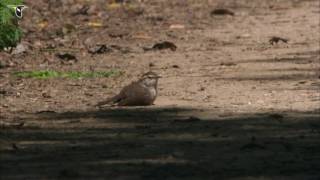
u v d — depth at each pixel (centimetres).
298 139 1270
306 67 2145
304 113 1506
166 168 1063
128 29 2972
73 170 1047
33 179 1002
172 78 1977
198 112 1528
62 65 2202
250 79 1950
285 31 2956
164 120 1445
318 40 2725
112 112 1538
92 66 2183
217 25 3114
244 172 1043
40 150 1190
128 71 2097
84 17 3238
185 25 3094
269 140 1261
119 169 1058
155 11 3462
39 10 3316
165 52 2473
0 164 1090
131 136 1297
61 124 1413
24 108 1591
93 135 1309
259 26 3088
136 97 1598
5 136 1300
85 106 1612
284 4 3797
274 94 1730
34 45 2514
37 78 1959
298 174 1034
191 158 1128
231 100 1666
